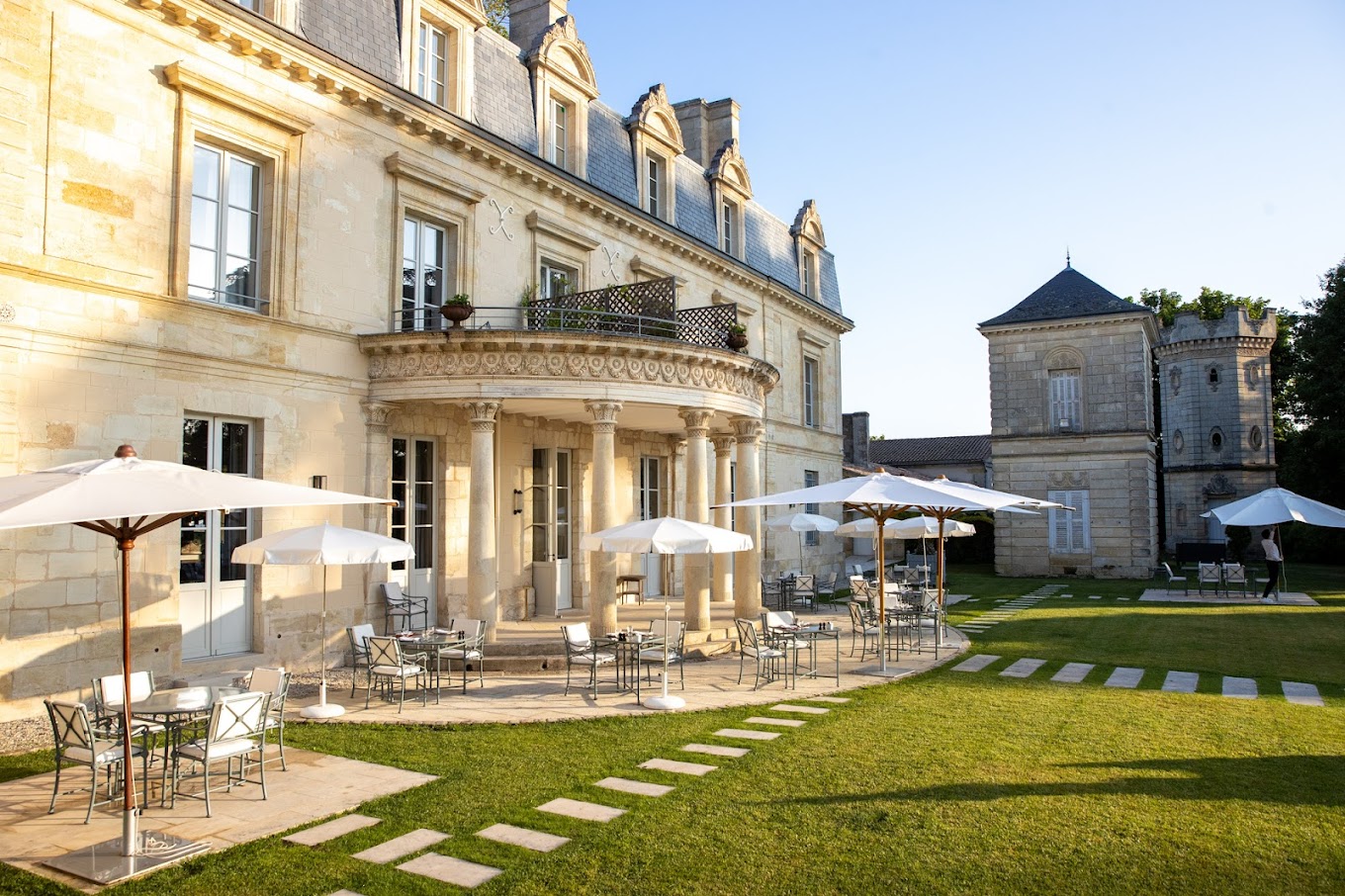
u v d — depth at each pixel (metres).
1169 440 46.25
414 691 11.99
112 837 6.61
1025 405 34.50
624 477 20.75
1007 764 8.22
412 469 15.65
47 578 10.16
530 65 18.27
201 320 11.98
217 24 12.05
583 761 8.49
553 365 14.37
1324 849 6.09
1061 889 5.47
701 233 23.75
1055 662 14.38
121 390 11.01
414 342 14.00
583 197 18.64
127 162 11.18
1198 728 9.65
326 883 5.67
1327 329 32.22
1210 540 43.88
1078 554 33.38
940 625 16.28
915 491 12.45
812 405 31.05
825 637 17.61
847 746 8.95
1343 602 23.16
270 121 12.94
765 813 6.89
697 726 9.94
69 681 10.30
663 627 12.05
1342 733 9.41
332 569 13.76
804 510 29.00
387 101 14.55
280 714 8.44
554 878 5.68
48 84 10.38
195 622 12.09
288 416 13.15
